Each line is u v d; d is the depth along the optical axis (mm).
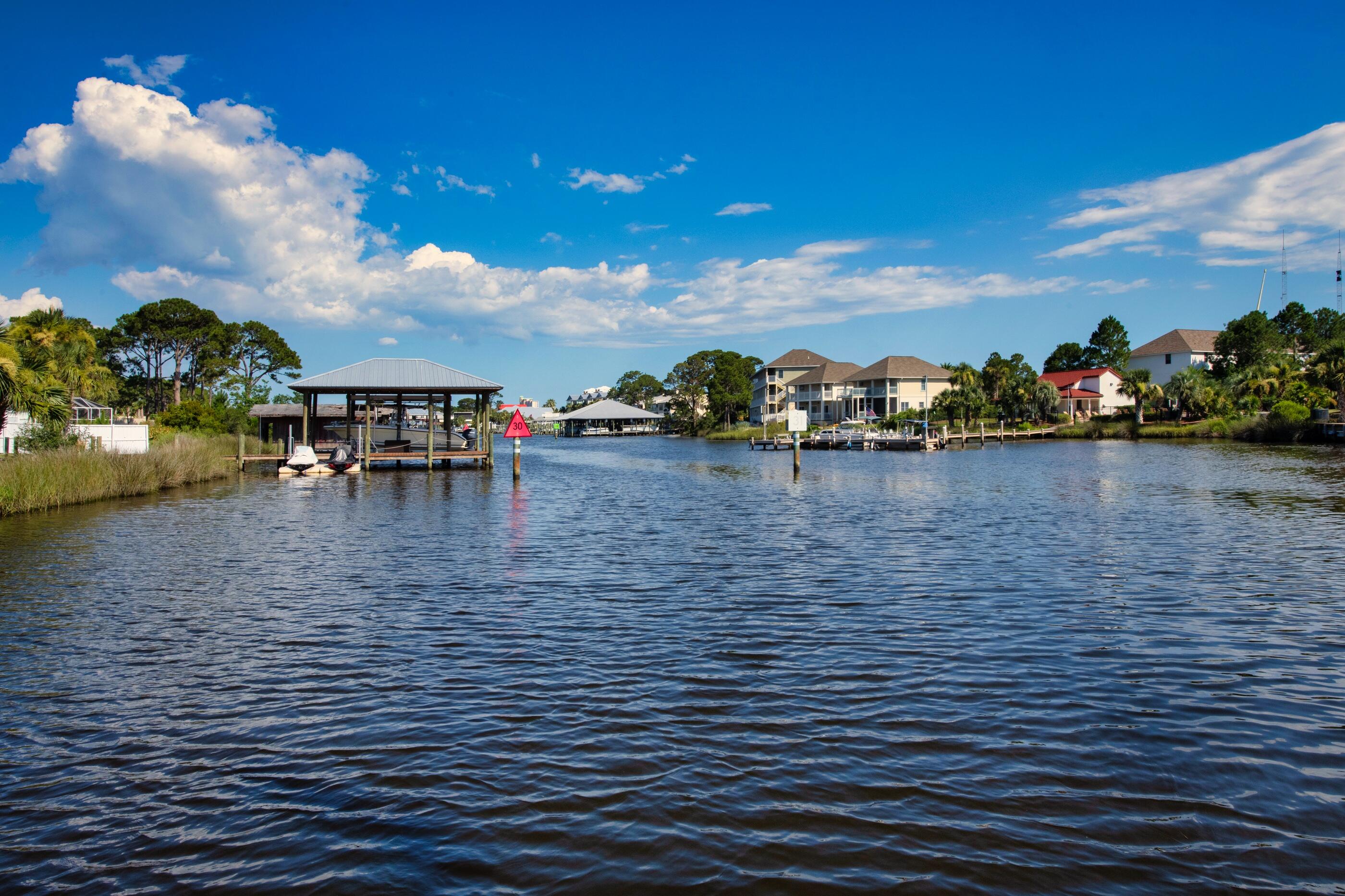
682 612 10859
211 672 8391
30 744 6625
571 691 7742
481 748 6465
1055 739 6523
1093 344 123625
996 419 87188
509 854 4945
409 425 63219
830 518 21344
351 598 11883
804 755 6254
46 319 41312
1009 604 11094
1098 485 29719
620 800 5586
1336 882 4566
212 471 37781
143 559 15344
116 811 5527
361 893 4570
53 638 9711
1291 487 27609
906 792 5656
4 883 4668
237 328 81188
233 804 5609
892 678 8016
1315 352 96812
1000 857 4844
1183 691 7574
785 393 107938
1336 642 9109
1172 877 4613
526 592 12227
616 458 62312
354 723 7008
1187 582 12367
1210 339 97375
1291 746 6344
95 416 45719
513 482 36219
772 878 4656
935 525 19578
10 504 23094
